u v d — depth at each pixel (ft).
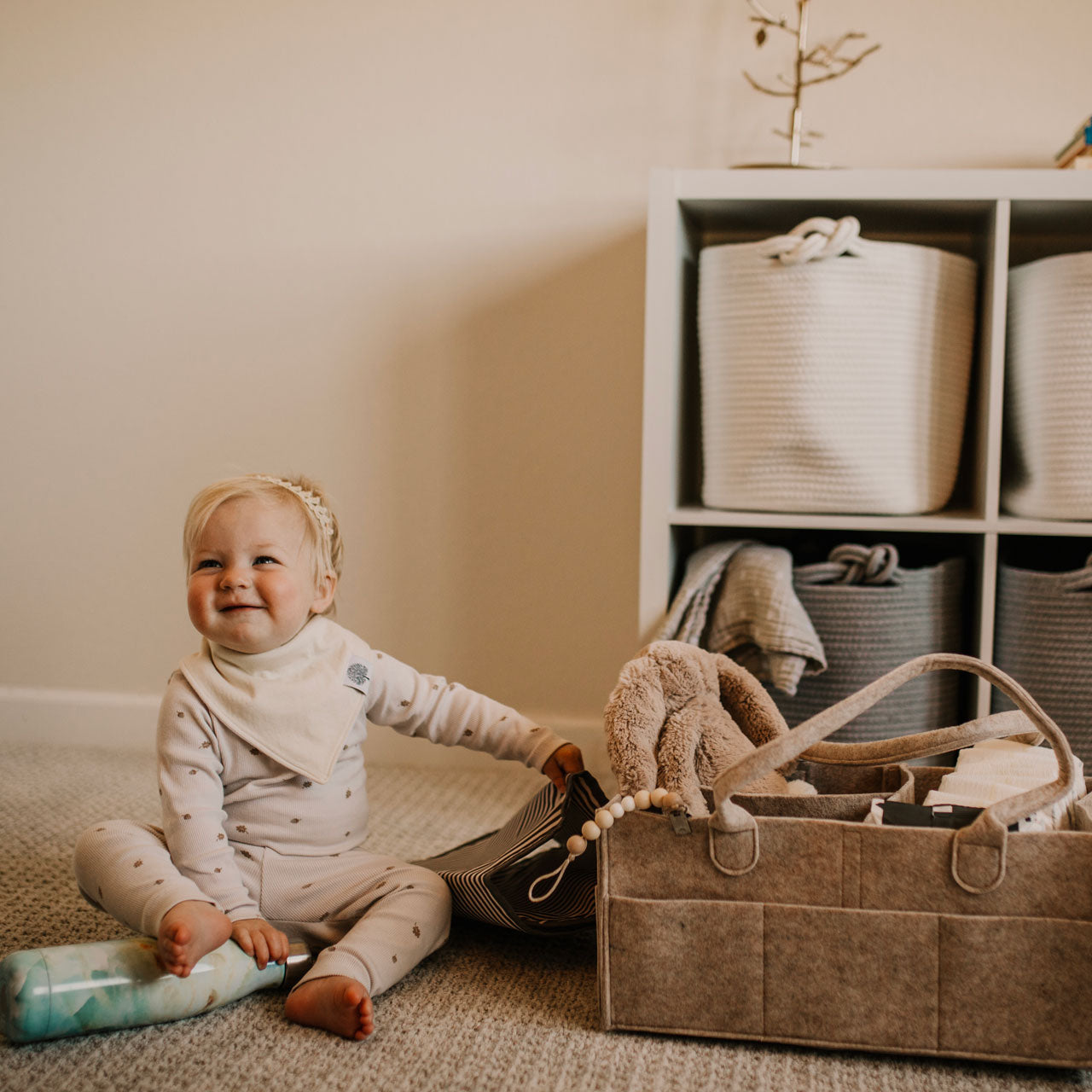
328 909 3.02
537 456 5.09
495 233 5.02
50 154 5.34
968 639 4.46
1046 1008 2.45
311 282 5.18
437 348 5.11
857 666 4.02
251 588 3.00
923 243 4.81
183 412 5.36
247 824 3.04
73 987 2.53
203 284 5.28
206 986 2.68
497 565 5.18
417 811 4.48
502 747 3.32
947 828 2.49
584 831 2.62
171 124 5.23
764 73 4.77
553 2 4.88
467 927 3.34
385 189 5.08
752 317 4.03
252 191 5.19
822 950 2.52
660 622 4.10
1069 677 3.94
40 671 5.62
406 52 5.01
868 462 3.98
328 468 5.26
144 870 2.76
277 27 5.10
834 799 2.89
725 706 3.51
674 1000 2.60
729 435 4.15
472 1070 2.48
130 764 5.14
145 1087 2.40
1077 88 4.59
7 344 5.48
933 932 2.47
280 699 3.04
